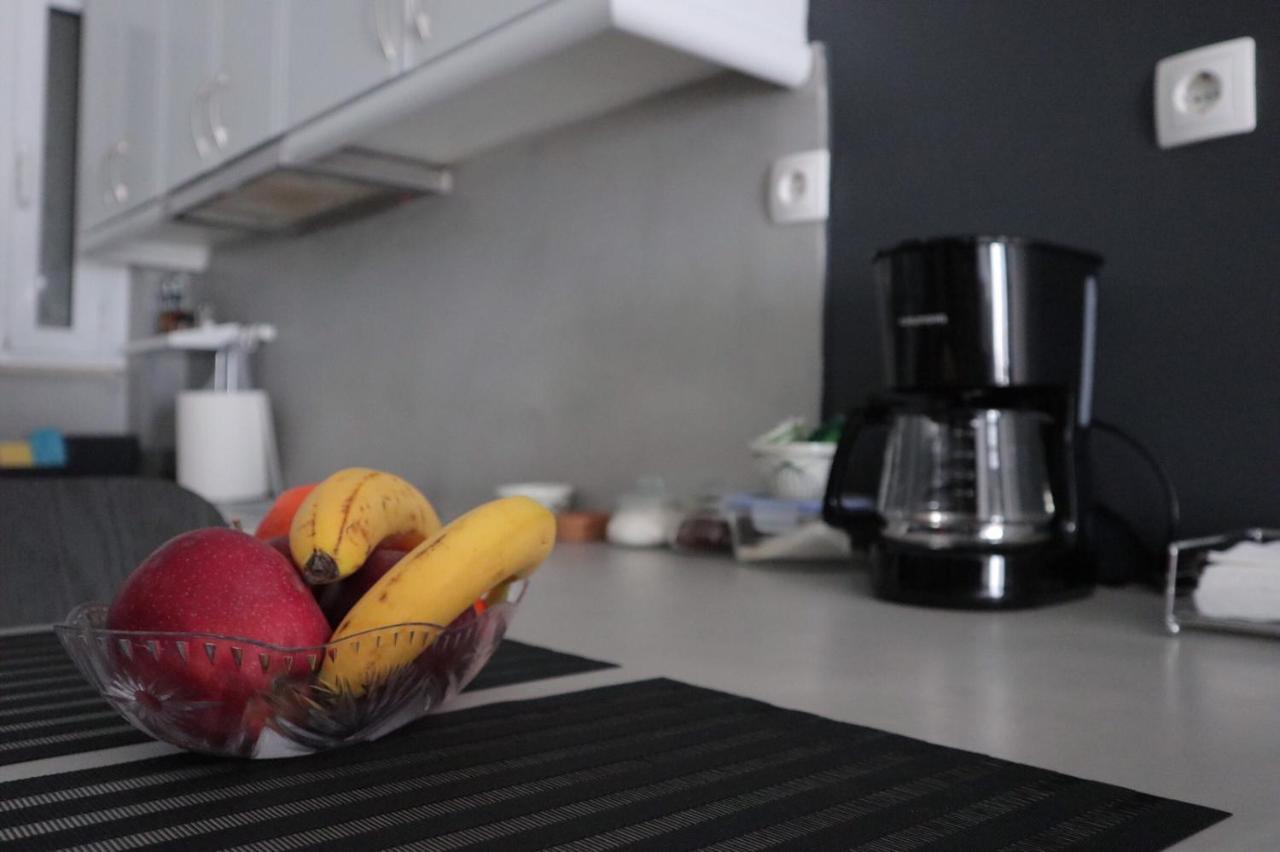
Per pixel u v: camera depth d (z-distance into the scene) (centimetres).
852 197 139
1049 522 98
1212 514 108
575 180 180
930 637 82
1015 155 123
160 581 44
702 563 130
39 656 72
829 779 46
